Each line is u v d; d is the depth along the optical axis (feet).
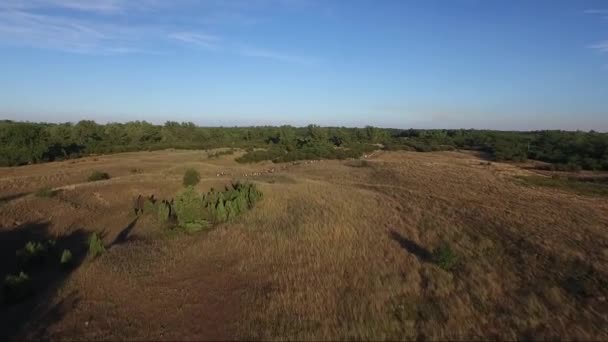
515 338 45.50
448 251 65.87
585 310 51.52
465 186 146.30
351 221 90.53
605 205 116.78
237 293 55.26
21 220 96.43
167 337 44.39
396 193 129.80
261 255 69.36
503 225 87.76
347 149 294.66
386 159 262.88
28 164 225.56
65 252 66.95
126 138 334.44
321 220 89.66
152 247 73.97
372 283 58.85
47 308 50.60
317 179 165.48
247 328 46.34
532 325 48.19
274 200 108.37
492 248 74.54
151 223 92.94
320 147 283.38
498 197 125.18
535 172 213.66
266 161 250.98
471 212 100.99
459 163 240.73
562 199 124.88
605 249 72.18
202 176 159.02
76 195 118.83
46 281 61.31
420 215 98.37
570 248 72.79
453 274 63.16
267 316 49.06
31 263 68.03
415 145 351.05
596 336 45.88
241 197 98.07
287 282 58.65
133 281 58.18
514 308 52.29
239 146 313.73
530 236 79.36
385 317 49.37
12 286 53.93
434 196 123.65
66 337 43.86
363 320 48.39
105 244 82.38
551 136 334.85
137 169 191.01
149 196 121.08
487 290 57.36
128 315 49.01
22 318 49.06
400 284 58.90
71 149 264.11
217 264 65.77
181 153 265.95
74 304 51.52
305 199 111.14
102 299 52.80
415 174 172.24
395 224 90.53
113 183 131.13
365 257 69.26
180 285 57.57
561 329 47.34
